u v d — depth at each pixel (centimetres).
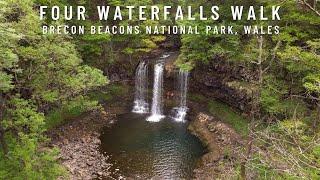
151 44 4219
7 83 1830
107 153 3166
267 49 2709
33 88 2636
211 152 3103
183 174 2844
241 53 3359
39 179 2027
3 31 1630
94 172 2848
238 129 3275
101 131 3581
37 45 2458
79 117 3669
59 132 3328
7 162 2039
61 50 2591
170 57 4588
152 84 4309
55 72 2734
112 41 4381
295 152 1129
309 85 1761
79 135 3391
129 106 4156
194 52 3603
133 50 4244
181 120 3903
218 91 3756
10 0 2078
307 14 2623
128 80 4412
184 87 4103
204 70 3888
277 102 2591
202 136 3428
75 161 2956
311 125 2259
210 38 3619
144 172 2875
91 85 2964
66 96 2881
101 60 4309
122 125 3741
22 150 2014
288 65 2506
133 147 3281
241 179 1703
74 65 2828
